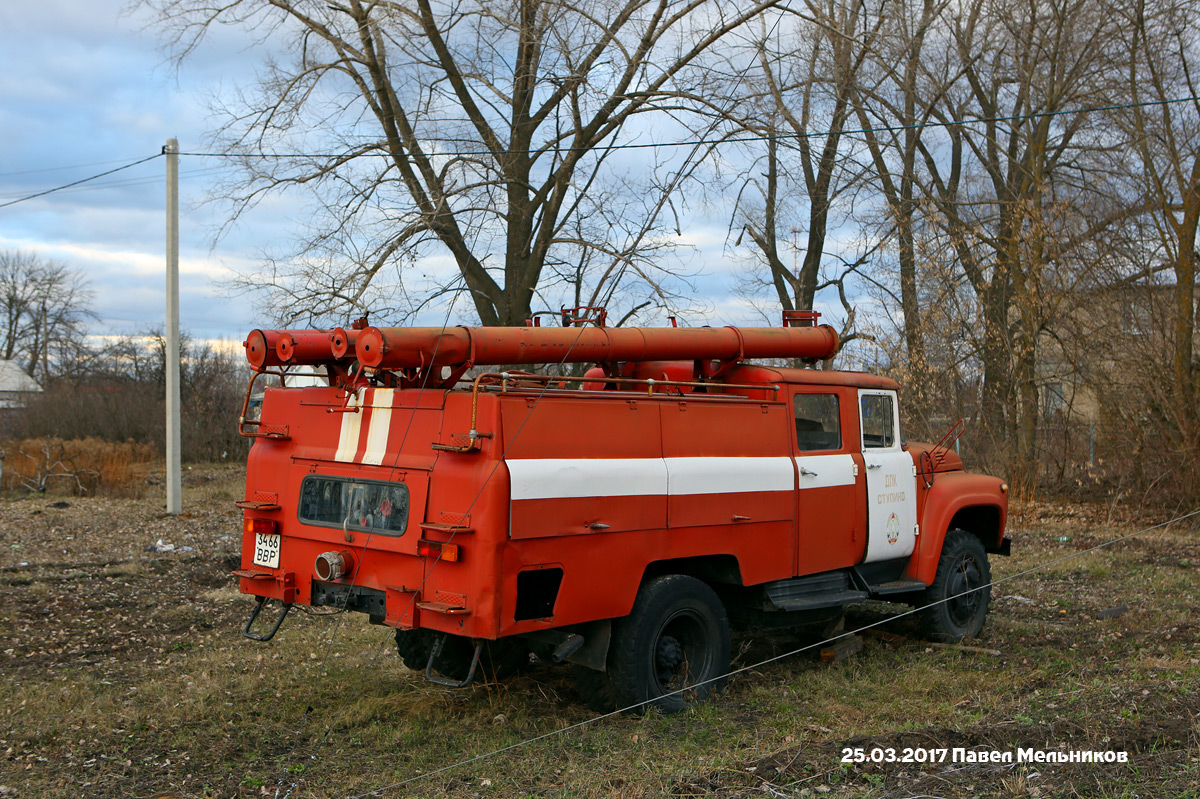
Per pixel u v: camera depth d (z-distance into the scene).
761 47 17.45
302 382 12.72
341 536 5.76
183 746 5.39
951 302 19.59
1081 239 18.66
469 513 5.13
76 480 20.50
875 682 6.86
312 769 5.07
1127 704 5.62
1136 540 14.57
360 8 17.14
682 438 6.18
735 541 6.43
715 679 6.30
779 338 7.32
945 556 8.18
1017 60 22.05
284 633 8.27
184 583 10.58
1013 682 6.73
